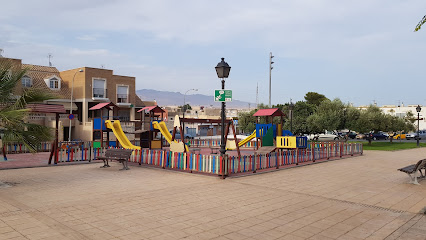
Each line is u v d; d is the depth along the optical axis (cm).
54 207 816
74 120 3950
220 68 1309
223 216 762
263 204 884
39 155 2089
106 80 4369
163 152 1546
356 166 1755
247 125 4841
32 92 1157
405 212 825
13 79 1124
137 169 1516
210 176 1306
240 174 1359
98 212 777
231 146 2591
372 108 3906
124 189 1053
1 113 1005
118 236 617
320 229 681
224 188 1088
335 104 3728
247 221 728
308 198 966
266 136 2244
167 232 645
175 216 755
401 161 2028
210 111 8144
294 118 3881
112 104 2661
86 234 624
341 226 704
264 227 688
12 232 626
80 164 1692
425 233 662
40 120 3466
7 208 801
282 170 1552
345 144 2338
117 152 1538
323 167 1695
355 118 3628
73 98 4212
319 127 3594
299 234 648
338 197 988
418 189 1124
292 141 2042
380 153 2662
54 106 1474
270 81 3584
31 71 4072
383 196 1010
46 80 4056
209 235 633
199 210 810
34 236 605
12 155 2075
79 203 861
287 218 757
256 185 1153
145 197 941
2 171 1437
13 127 1066
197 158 1398
